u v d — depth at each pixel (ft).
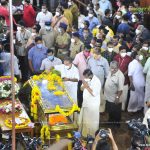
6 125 26.89
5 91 30.22
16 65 35.42
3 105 29.40
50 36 40.91
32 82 31.55
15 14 48.62
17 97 30.60
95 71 33.88
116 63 32.19
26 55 39.01
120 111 33.19
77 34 37.86
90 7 46.93
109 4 51.16
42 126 27.55
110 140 21.18
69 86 32.42
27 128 26.86
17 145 25.63
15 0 49.29
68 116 28.22
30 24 46.93
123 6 48.65
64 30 39.99
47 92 30.07
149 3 51.49
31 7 46.60
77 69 33.06
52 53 35.09
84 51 34.88
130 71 34.27
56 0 53.88
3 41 36.29
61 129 27.02
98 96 29.68
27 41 40.01
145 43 34.94
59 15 44.65
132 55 35.27
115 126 33.63
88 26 43.39
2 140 25.50
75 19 48.14
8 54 34.65
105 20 45.11
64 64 32.55
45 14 45.96
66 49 39.32
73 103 28.89
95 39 36.58
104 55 35.99
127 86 35.22
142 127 22.33
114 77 32.45
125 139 31.91
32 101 29.17
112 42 36.14
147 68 33.55
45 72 33.19
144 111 34.50
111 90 32.68
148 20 47.19
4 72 34.63
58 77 31.58
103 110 35.24
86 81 29.55
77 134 24.90
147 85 33.65
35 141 24.67
